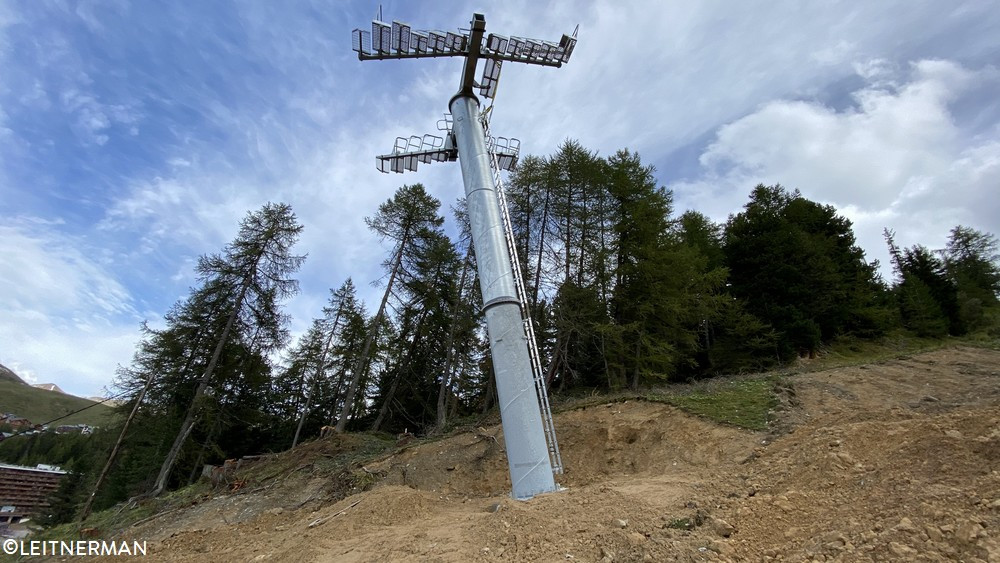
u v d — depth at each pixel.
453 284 27.16
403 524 8.66
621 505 6.27
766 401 11.76
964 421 5.50
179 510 13.27
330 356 30.80
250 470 16.28
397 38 10.36
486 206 9.99
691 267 20.94
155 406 22.12
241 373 24.56
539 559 5.00
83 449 46.16
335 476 13.22
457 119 10.98
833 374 15.08
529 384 8.70
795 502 5.17
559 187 23.25
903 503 4.25
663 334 20.55
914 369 15.14
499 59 10.80
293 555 7.53
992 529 3.29
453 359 25.92
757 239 27.09
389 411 27.67
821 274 26.36
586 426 12.82
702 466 9.34
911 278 33.06
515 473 8.23
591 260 21.00
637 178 22.59
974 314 33.31
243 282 23.14
